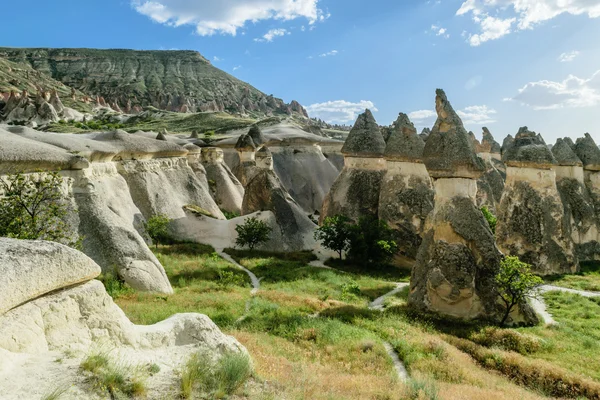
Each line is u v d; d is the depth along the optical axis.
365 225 27.88
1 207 13.13
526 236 25.08
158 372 6.28
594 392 10.12
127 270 16.98
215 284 19.22
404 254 28.53
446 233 17.34
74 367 5.42
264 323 13.56
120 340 6.59
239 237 28.84
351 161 33.06
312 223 33.22
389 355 11.93
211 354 7.16
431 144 18.12
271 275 22.64
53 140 22.98
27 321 5.53
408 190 29.20
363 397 7.82
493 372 11.58
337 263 27.98
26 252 5.81
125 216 25.30
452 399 8.35
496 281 16.05
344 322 14.66
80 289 6.44
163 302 15.12
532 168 25.62
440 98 18.30
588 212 28.64
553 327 15.54
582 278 23.67
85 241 17.14
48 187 14.55
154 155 31.67
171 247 26.73
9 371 4.95
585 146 31.12
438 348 12.28
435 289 16.77
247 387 6.60
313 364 10.01
